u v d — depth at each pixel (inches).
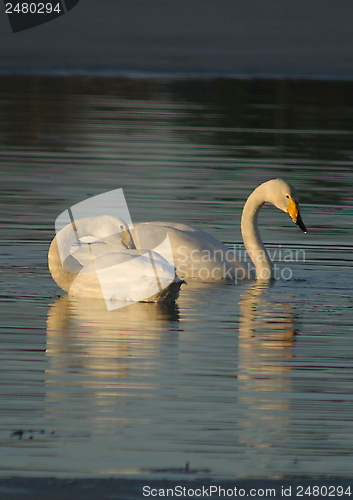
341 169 950.4
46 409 336.8
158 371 383.6
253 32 1930.4
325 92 1528.1
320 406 350.3
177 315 480.4
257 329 455.2
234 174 897.5
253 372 387.2
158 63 1715.1
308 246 647.1
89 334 436.5
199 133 1131.9
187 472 285.6
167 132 1127.6
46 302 497.7
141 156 970.1
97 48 1766.7
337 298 528.4
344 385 374.9
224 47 1822.1
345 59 1792.6
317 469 292.8
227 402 350.9
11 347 410.9
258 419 334.6
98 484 271.3
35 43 1756.9
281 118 1275.8
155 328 451.5
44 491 263.6
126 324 458.0
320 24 1988.2
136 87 1493.6
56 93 1406.3
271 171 920.3
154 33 1886.1
